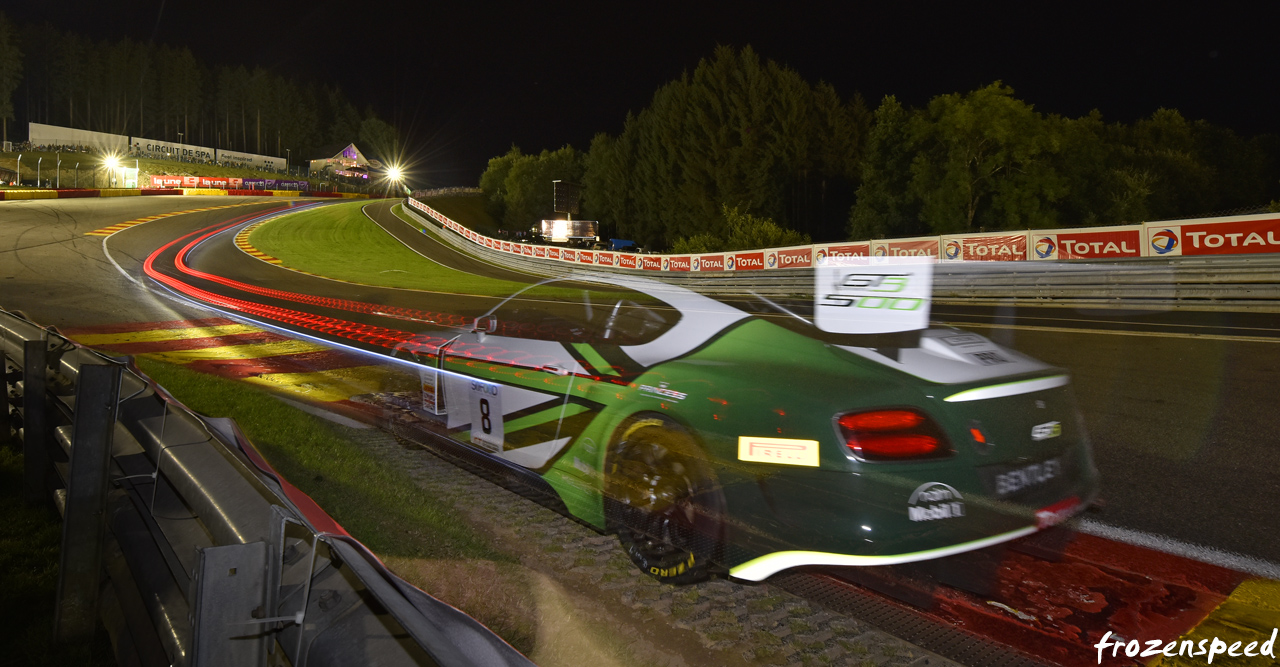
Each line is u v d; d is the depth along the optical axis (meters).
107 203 48.91
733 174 57.88
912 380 2.74
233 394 6.55
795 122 57.00
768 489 2.76
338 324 13.57
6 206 40.81
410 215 59.19
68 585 2.27
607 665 2.35
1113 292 13.07
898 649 2.40
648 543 3.04
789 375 2.89
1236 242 12.46
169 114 129.75
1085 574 2.85
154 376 7.32
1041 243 15.47
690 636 2.53
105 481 2.30
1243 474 4.04
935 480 2.53
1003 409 2.73
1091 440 4.83
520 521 3.61
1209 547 3.08
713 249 31.84
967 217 40.62
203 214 47.94
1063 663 2.28
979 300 15.36
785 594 2.82
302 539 1.47
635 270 27.69
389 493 3.97
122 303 16.19
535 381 3.85
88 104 122.19
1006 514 2.63
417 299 19.11
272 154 141.00
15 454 4.26
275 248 35.78
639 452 3.20
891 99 44.84
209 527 1.56
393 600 1.22
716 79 59.12
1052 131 39.38
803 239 30.88
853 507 2.56
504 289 22.39
